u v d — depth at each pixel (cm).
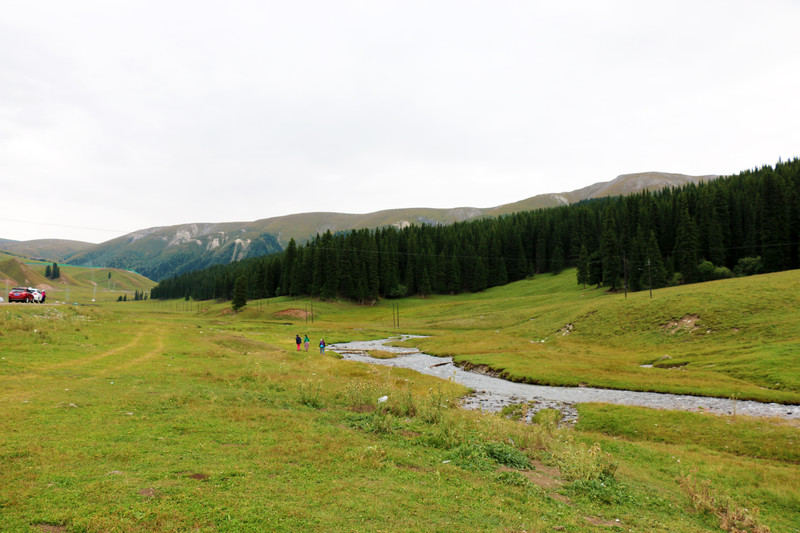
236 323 11281
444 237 19062
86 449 1139
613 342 6219
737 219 11838
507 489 1135
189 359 3416
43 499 822
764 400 3122
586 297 11206
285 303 14638
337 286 15225
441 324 10612
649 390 3675
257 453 1239
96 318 5144
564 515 1002
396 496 1000
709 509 1206
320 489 1002
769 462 1961
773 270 9869
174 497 877
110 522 744
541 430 2094
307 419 1748
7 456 1040
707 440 2303
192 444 1279
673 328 5866
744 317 5441
